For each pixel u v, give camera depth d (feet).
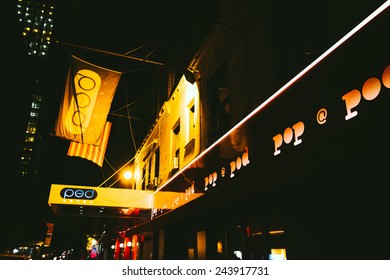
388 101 11.86
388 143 10.01
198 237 32.42
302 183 15.99
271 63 23.48
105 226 124.26
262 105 21.57
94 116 37.01
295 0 22.82
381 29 12.61
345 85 14.19
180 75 45.98
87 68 36.60
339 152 11.68
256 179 17.07
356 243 13.29
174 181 37.99
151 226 40.65
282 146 18.66
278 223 19.40
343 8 16.79
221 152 27.12
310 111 16.38
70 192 40.01
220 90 34.30
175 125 47.32
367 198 13.12
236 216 24.56
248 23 28.19
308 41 20.71
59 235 154.40
